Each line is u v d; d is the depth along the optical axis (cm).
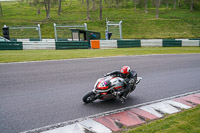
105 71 1073
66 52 1797
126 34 4700
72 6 7919
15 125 457
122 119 515
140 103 645
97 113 548
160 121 493
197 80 978
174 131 432
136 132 429
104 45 2456
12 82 788
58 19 5884
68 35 4300
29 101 607
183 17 6169
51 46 2100
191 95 747
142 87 823
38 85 767
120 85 627
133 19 5641
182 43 2991
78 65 1195
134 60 1492
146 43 2783
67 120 496
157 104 639
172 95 738
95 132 440
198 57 1806
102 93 594
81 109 571
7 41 2089
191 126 458
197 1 8088
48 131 437
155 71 1141
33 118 497
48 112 538
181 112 565
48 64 1176
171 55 1900
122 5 7719
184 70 1207
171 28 5128
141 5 7725
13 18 5909
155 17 6062
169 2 8150
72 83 820
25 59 1296
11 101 598
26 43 2019
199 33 4903
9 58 1300
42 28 4725
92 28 4934
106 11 6944
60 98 646
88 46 2489
